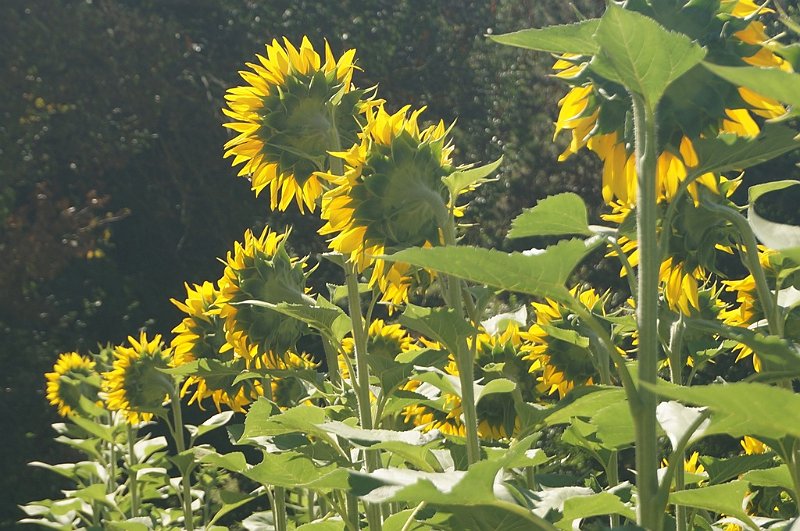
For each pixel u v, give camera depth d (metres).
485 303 1.66
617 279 7.44
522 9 10.91
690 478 1.73
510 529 1.19
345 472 1.05
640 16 0.97
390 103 11.36
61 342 11.29
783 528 1.01
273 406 1.91
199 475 5.04
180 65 12.44
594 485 2.20
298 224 11.02
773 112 1.14
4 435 10.09
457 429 2.49
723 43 1.15
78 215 11.80
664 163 1.27
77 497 5.39
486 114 10.69
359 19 11.88
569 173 9.04
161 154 12.34
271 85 2.14
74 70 12.23
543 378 2.46
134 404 3.77
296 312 1.98
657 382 1.04
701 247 1.59
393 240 1.70
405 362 1.87
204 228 11.88
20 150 11.80
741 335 1.03
